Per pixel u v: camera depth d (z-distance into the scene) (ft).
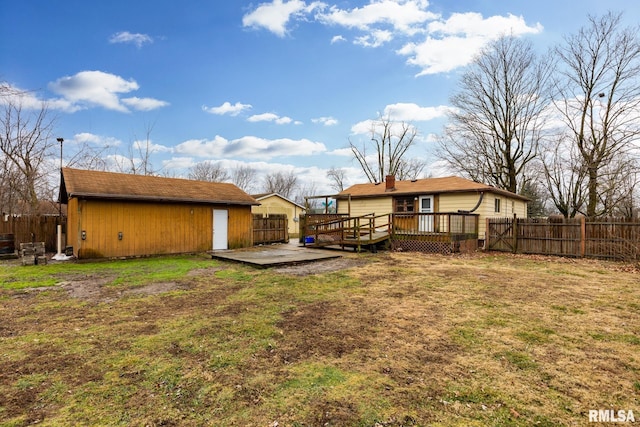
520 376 9.96
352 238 47.62
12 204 61.31
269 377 9.91
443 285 22.84
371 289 21.63
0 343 12.61
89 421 7.82
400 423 7.73
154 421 7.80
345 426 7.62
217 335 13.35
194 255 41.29
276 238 56.49
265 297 19.63
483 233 47.83
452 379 9.78
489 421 7.80
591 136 62.49
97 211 36.35
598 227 37.55
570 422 7.75
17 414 8.07
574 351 11.78
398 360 11.07
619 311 16.67
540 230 41.39
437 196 52.39
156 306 17.80
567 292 20.81
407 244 44.21
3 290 21.80
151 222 40.22
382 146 115.96
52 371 10.30
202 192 46.55
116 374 10.09
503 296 19.75
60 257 36.37
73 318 15.75
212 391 9.12
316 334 13.48
